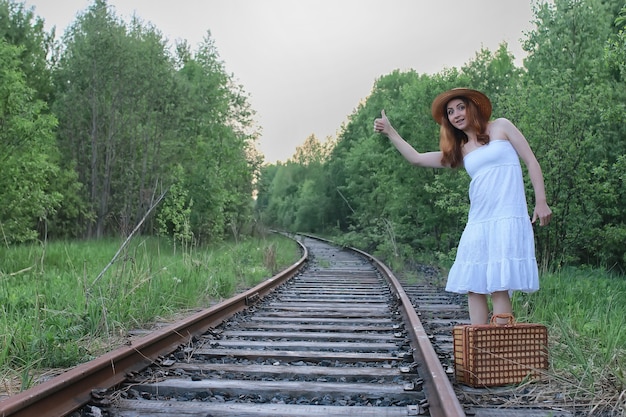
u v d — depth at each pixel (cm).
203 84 2350
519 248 393
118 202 2153
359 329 649
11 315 538
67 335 505
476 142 422
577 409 341
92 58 2080
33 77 2308
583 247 1079
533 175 400
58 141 2208
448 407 290
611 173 995
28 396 285
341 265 1886
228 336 600
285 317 759
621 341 463
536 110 1012
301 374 430
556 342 493
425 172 1803
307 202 5900
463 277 412
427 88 1816
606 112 936
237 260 1368
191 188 2134
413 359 477
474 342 383
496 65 2131
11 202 1293
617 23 829
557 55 1376
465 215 1237
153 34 2173
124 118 2127
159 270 843
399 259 1738
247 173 2503
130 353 416
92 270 945
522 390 377
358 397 371
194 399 364
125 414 324
